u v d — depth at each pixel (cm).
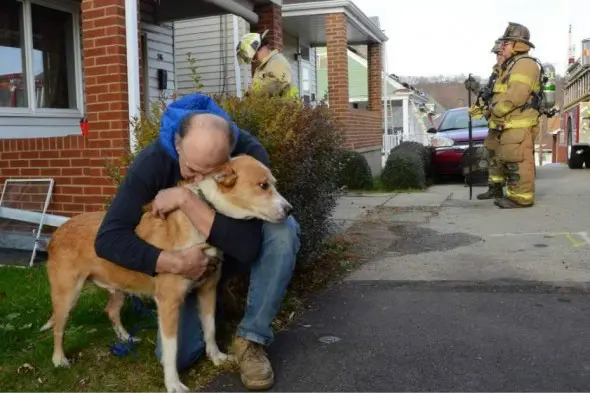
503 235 622
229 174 284
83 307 407
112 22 541
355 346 344
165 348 290
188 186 292
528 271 479
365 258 546
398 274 488
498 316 382
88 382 308
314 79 1905
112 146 554
